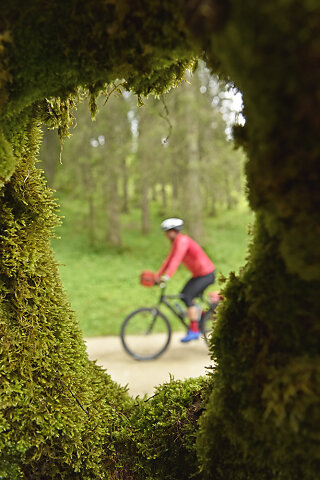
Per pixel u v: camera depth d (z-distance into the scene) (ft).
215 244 56.49
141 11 2.83
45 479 3.97
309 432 2.59
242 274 3.12
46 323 4.08
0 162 3.10
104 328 23.21
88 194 58.34
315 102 2.04
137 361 16.65
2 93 3.10
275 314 2.73
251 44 2.09
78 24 2.99
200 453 3.58
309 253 2.28
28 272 3.98
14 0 2.94
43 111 3.92
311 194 2.21
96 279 40.32
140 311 17.40
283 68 2.06
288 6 1.95
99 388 4.77
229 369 3.10
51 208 4.19
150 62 3.13
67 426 3.95
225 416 3.14
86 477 4.19
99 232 61.93
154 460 4.40
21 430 3.79
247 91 2.36
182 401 4.58
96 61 3.11
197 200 50.31
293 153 2.21
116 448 4.53
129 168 58.49
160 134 49.06
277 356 2.72
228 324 3.16
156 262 52.42
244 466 3.26
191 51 2.96
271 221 2.52
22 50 3.03
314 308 2.54
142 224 74.49
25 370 3.81
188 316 16.78
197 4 2.32
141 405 4.82
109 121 50.29
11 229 3.88
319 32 1.95
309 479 2.79
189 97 44.47
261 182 2.48
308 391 2.51
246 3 2.06
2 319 3.81
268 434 2.83
